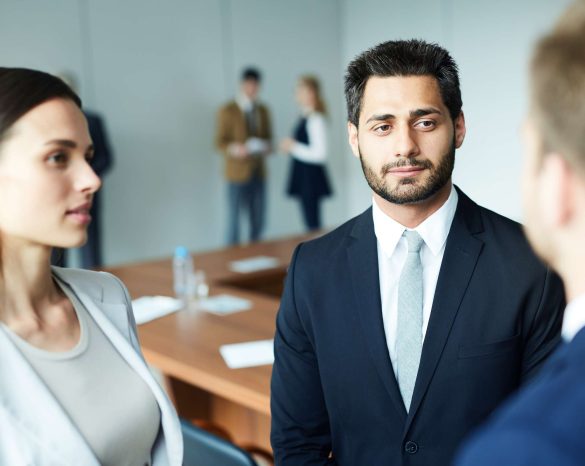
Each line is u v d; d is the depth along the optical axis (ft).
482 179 24.48
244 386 6.34
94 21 21.06
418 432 4.20
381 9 26.50
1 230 3.43
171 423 3.85
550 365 1.81
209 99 23.89
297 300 4.58
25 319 3.59
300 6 26.20
